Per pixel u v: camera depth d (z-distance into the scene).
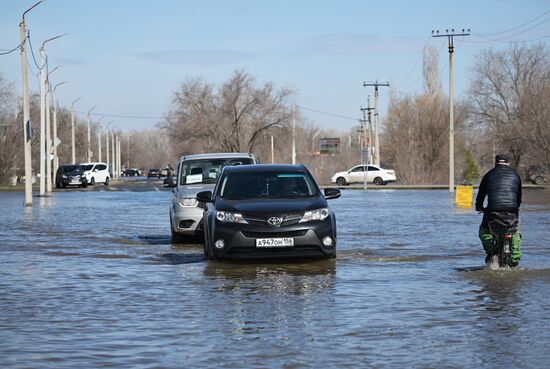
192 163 21.42
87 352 8.41
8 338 9.09
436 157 91.25
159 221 29.03
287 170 16.62
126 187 77.62
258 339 8.95
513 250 14.28
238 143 102.75
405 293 11.98
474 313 10.36
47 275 14.41
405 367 7.71
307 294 11.98
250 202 15.55
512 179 14.02
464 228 25.02
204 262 16.14
